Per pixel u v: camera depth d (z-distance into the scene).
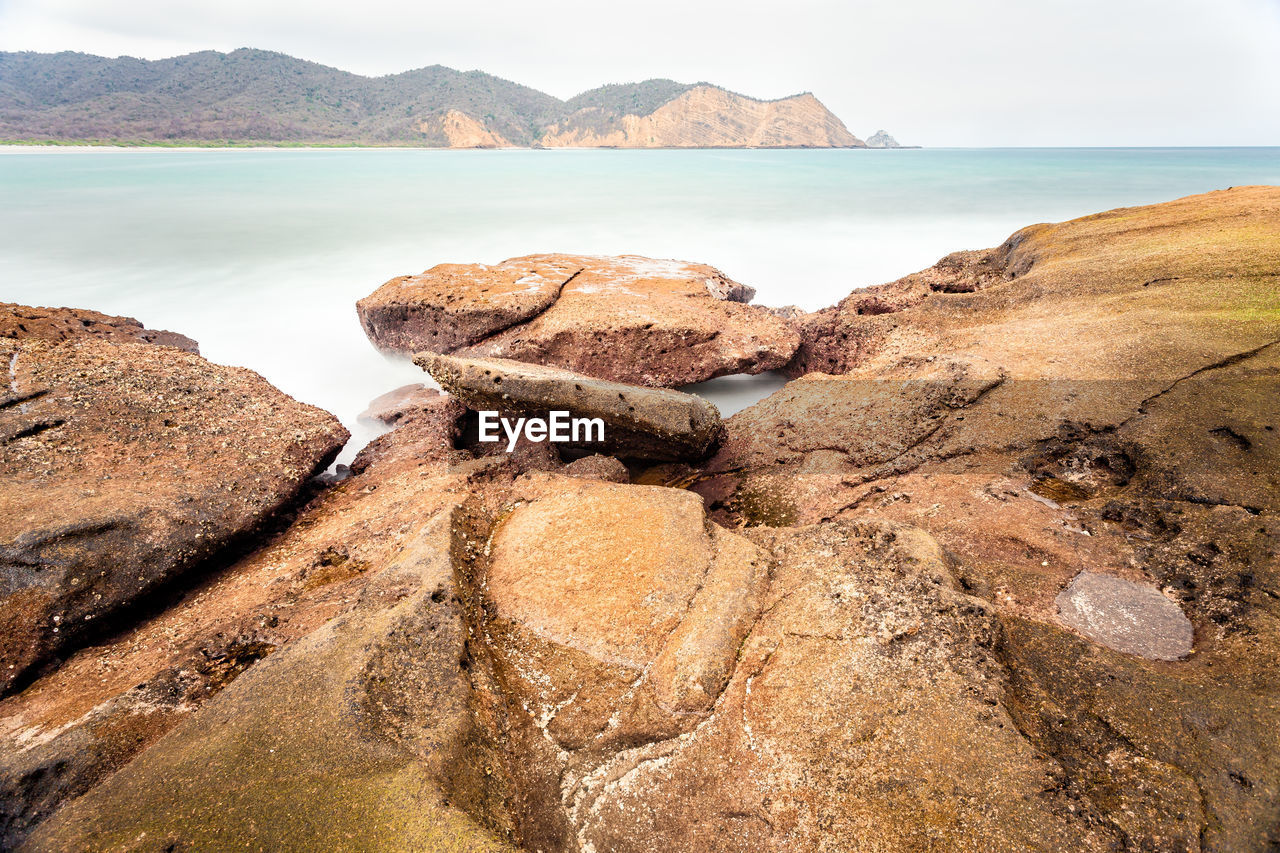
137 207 33.12
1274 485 5.01
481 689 3.95
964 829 2.99
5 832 3.28
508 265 14.41
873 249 24.64
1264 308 8.00
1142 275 9.94
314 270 21.17
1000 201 37.12
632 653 4.18
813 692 3.73
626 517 5.47
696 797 3.45
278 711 3.55
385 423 10.18
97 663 4.75
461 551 5.12
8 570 4.84
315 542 6.19
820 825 3.19
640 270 14.49
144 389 7.29
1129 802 2.98
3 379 6.75
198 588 5.73
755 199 39.06
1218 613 4.08
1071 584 4.59
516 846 3.24
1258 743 3.09
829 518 6.35
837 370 10.62
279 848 2.87
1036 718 3.47
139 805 3.09
